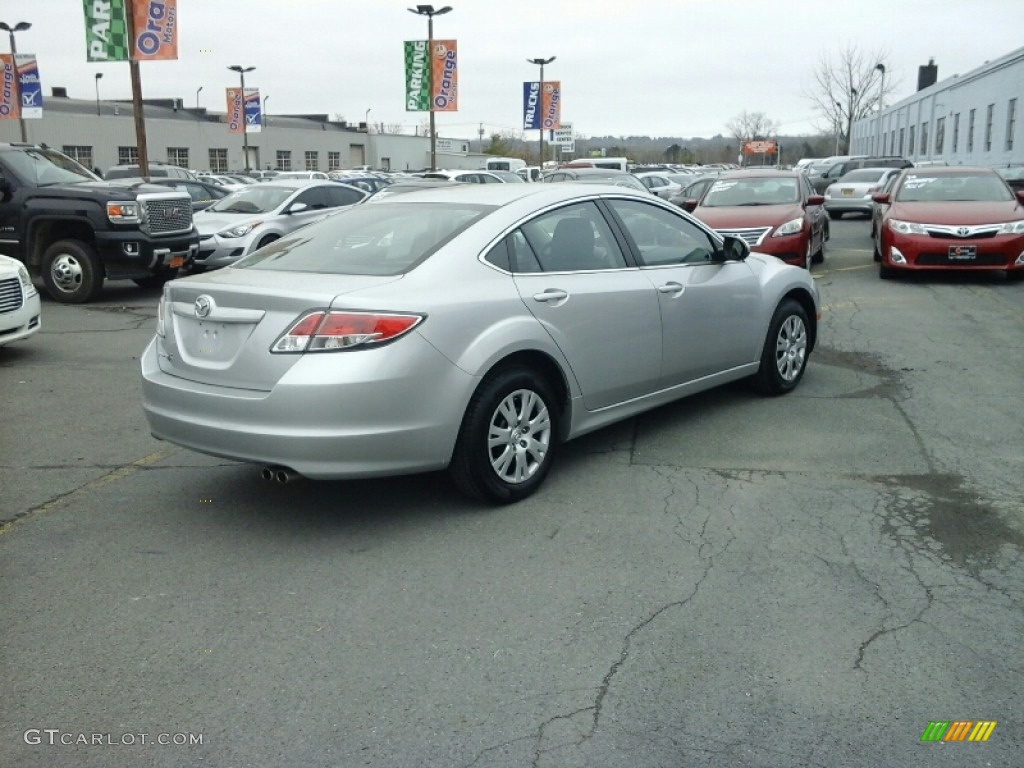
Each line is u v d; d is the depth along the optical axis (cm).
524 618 381
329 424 426
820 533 459
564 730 308
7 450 612
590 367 532
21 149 1301
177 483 548
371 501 512
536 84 4041
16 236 1255
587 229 557
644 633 368
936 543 446
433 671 343
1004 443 592
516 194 545
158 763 294
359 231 527
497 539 459
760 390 705
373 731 308
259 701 326
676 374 599
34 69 3127
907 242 1283
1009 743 299
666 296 580
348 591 407
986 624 371
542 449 512
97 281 1251
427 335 446
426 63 3072
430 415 449
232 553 448
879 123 7275
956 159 4825
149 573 427
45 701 327
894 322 1014
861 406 681
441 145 8169
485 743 302
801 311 717
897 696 324
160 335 498
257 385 440
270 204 1535
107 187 1255
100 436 643
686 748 298
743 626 372
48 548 456
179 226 1304
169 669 347
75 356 907
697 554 438
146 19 1962
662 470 551
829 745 299
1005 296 1181
